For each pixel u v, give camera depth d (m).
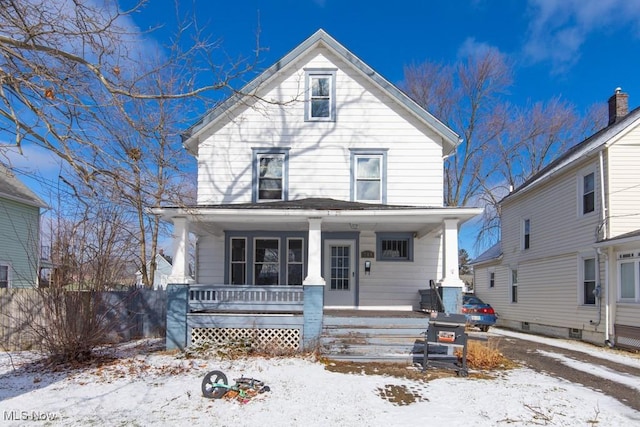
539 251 16.53
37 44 5.80
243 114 12.57
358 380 7.09
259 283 12.27
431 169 12.38
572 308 13.98
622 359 9.77
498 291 20.86
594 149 12.53
